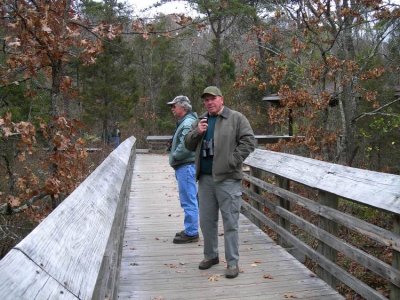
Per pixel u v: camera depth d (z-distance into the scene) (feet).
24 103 29.58
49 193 20.12
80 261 5.84
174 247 18.72
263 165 20.16
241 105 84.33
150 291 13.96
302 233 26.91
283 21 45.70
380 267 10.94
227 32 90.27
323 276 14.69
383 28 38.22
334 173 13.91
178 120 19.11
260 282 14.57
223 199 14.85
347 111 37.78
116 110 81.71
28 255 4.84
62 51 20.36
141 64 101.45
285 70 38.96
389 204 10.47
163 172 45.11
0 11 19.66
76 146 21.06
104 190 10.89
